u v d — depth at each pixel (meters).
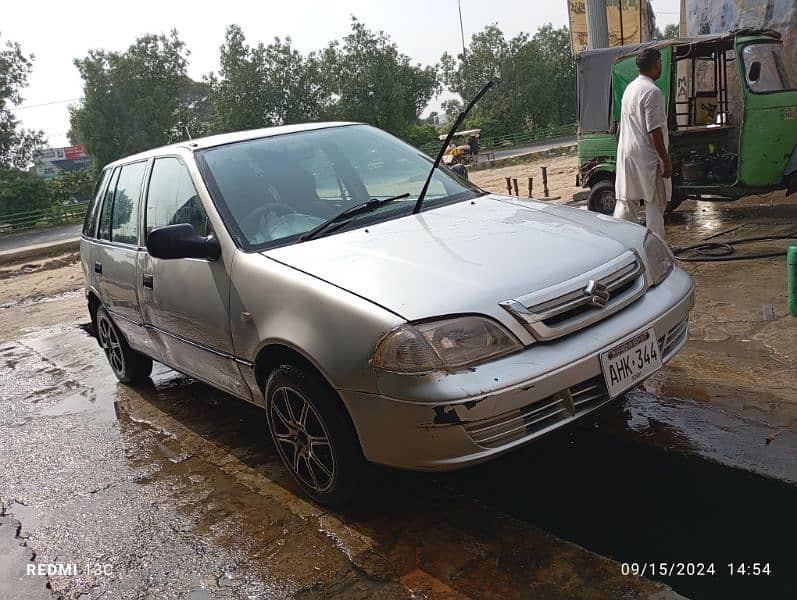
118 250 4.31
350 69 46.31
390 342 2.33
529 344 2.38
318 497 2.93
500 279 2.49
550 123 51.94
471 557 2.47
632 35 12.29
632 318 2.63
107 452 3.96
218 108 45.75
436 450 2.33
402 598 2.30
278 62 45.56
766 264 5.37
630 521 2.64
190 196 3.48
